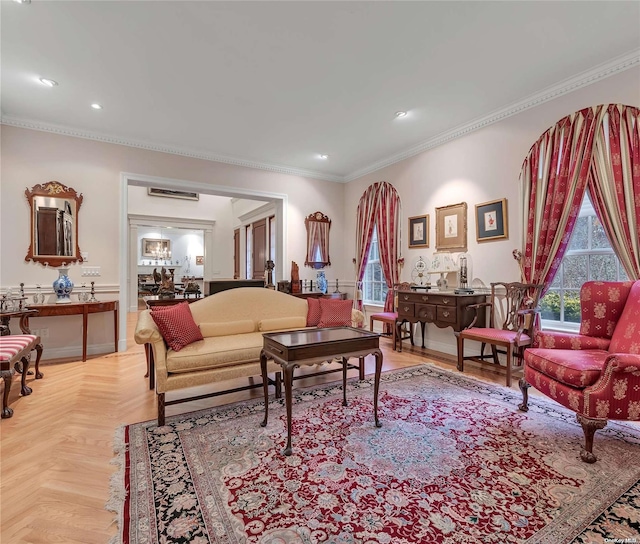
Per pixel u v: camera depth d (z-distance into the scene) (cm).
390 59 281
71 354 416
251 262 862
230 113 378
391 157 517
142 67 292
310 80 313
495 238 374
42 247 400
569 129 307
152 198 848
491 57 279
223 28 244
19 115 381
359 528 135
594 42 260
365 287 594
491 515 142
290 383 196
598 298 250
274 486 162
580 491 158
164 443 204
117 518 141
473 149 400
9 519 141
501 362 376
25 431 221
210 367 253
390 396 279
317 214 600
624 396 179
